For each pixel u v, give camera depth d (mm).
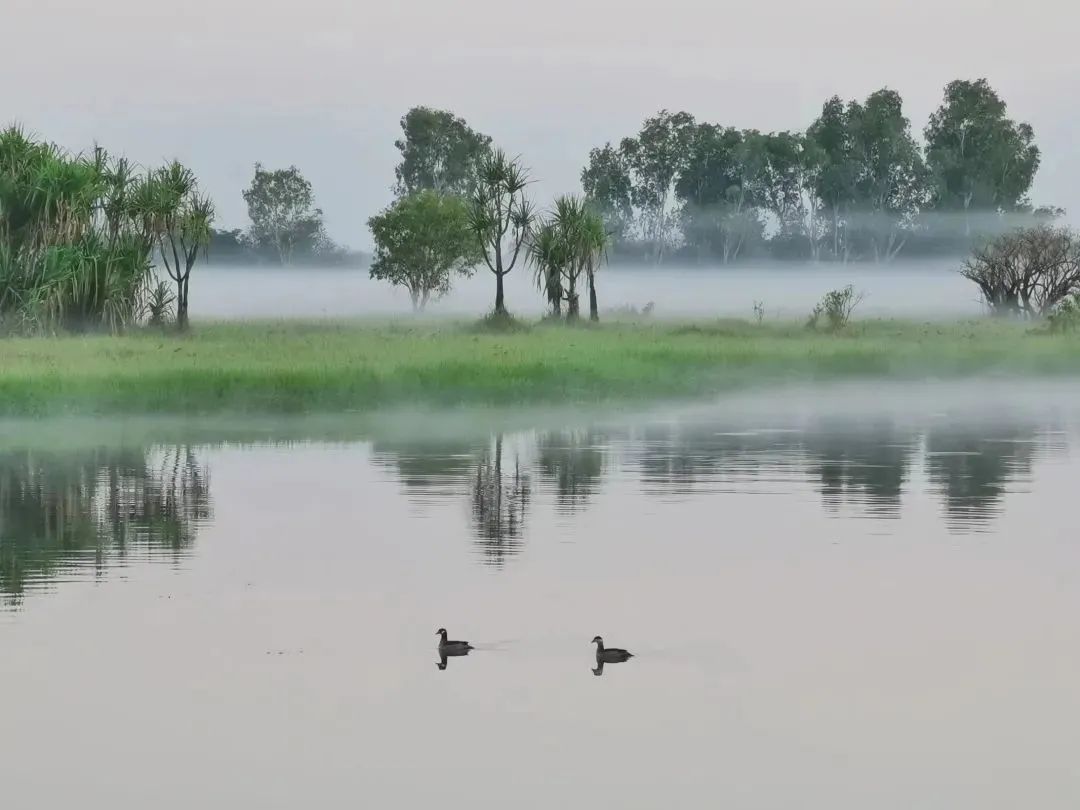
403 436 58375
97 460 50875
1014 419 67250
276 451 53469
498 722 23250
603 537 36969
